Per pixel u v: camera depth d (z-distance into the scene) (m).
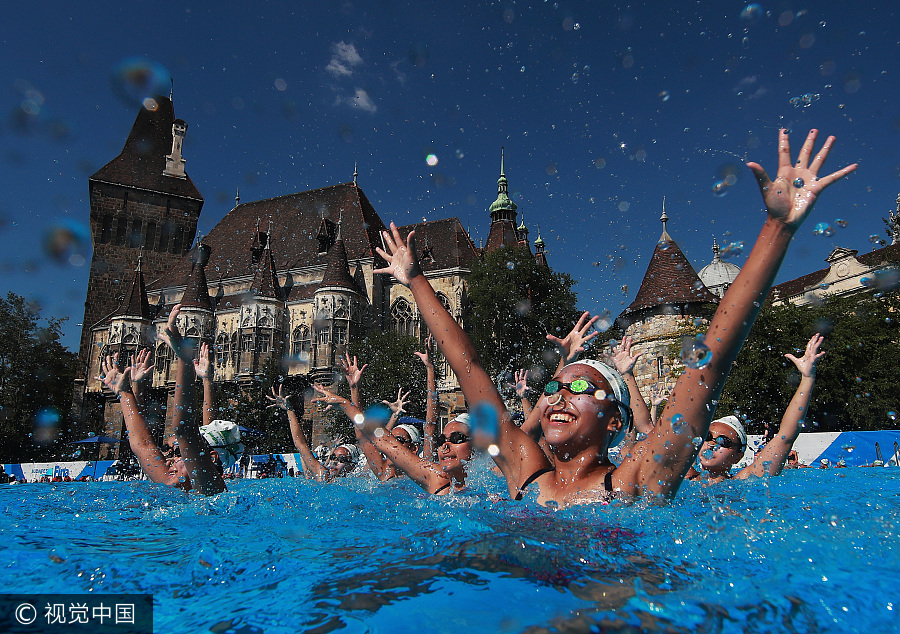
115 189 50.09
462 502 2.47
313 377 37.97
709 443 3.75
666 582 1.28
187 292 43.44
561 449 2.04
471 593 1.22
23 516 2.84
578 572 1.34
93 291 48.47
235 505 3.15
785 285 36.66
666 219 34.22
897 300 18.22
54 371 44.50
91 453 39.66
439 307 2.32
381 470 4.09
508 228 48.59
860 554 1.49
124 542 2.08
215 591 1.37
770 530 1.73
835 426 21.98
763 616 1.08
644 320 31.94
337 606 1.17
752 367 20.27
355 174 52.00
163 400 42.91
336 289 39.97
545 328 31.44
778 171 1.71
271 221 50.97
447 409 31.44
